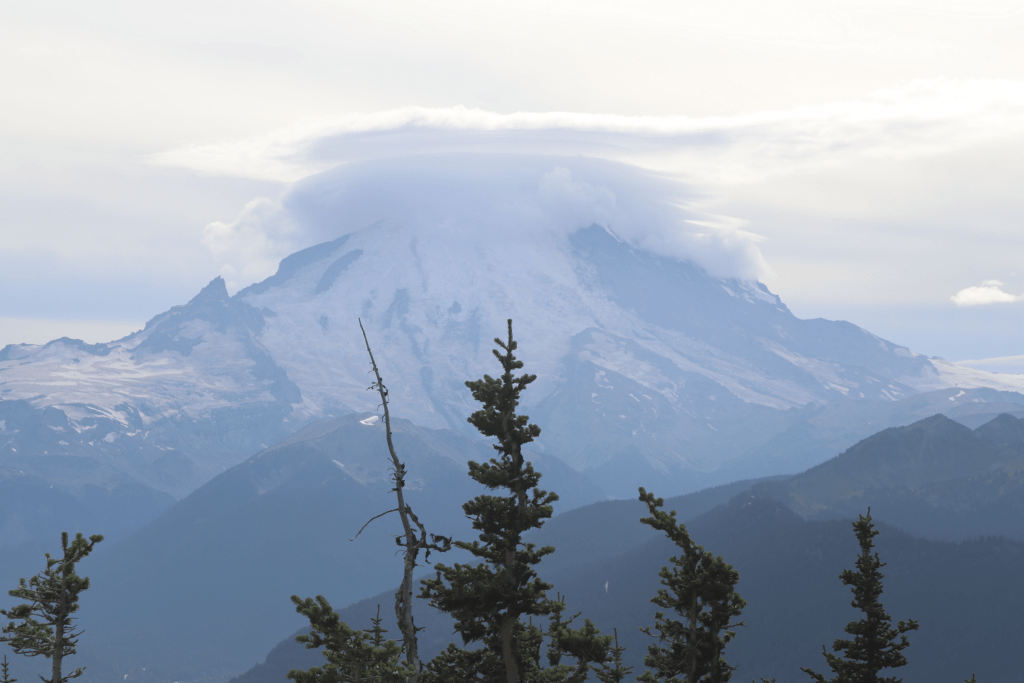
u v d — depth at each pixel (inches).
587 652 6117.1
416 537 5748.0
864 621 7135.8
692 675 5654.5
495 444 6190.9
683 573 5753.0
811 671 7199.8
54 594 6456.7
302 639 5679.1
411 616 5664.4
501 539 6077.8
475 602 5797.2
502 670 6240.2
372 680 5615.2
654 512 5782.5
